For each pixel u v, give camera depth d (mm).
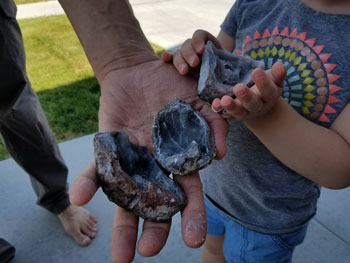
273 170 299
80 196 211
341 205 474
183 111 266
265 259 333
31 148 392
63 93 755
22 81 354
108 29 301
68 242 439
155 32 1066
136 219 238
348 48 260
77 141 604
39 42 1040
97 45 303
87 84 793
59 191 436
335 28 269
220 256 391
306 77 272
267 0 318
